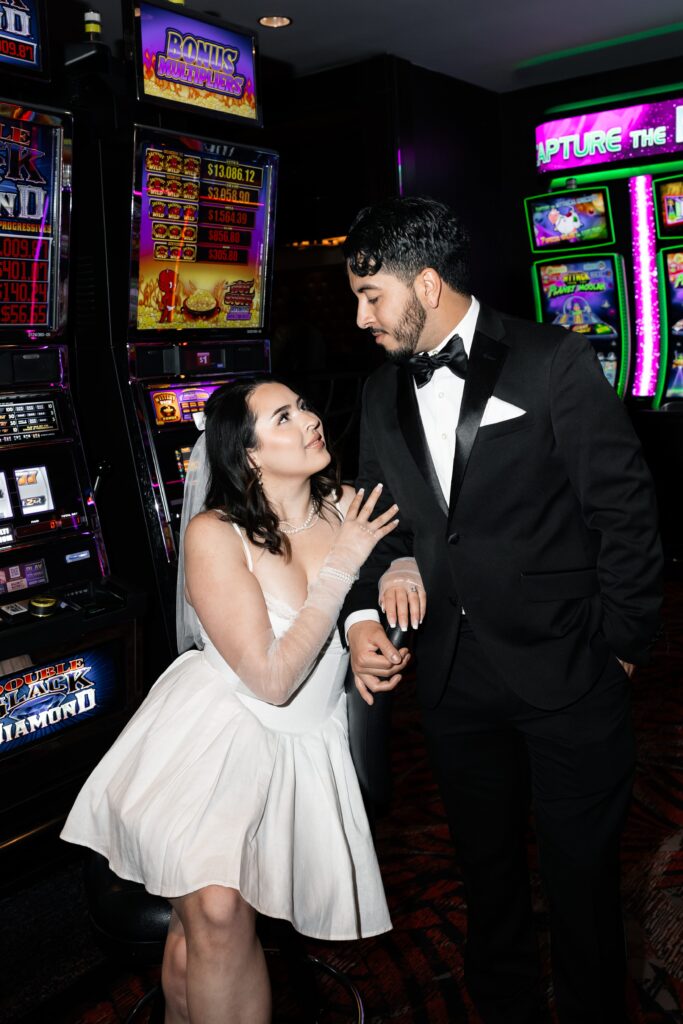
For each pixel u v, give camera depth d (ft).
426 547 5.68
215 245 10.54
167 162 9.69
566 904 5.52
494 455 5.23
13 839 8.34
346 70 19.80
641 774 10.05
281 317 31.24
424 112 20.51
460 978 7.03
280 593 5.73
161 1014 6.07
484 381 5.22
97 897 5.60
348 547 5.61
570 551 5.35
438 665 5.69
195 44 9.91
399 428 5.74
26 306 8.72
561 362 5.07
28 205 8.47
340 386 23.04
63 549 8.96
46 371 9.01
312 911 5.59
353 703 5.84
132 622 8.83
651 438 17.97
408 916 7.80
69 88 9.27
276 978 7.09
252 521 5.74
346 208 23.97
